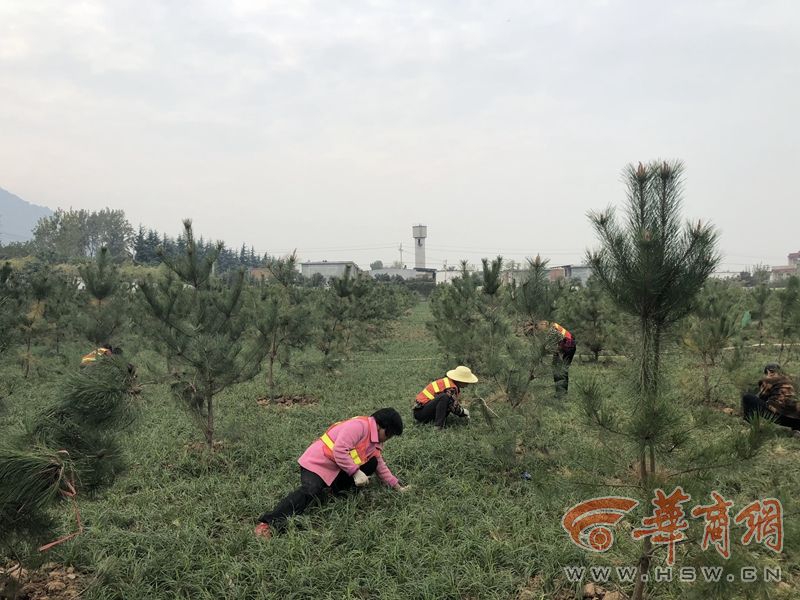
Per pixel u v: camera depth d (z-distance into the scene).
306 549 4.14
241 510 4.93
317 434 7.34
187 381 6.03
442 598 3.60
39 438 3.03
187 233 7.84
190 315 7.19
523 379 6.03
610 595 3.55
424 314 33.69
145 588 3.64
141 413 4.43
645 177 3.17
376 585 3.75
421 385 11.07
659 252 3.04
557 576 3.84
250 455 6.30
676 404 3.09
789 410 6.70
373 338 17.09
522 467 5.75
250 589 3.70
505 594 3.63
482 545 4.16
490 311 8.24
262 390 10.56
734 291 16.38
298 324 9.48
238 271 7.96
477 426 7.13
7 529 2.86
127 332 11.40
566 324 12.91
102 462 3.14
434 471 5.76
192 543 4.20
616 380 3.42
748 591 2.58
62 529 4.06
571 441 6.22
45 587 3.60
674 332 3.24
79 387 3.68
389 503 5.03
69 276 19.17
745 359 9.03
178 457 6.29
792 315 10.59
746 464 2.73
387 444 6.57
